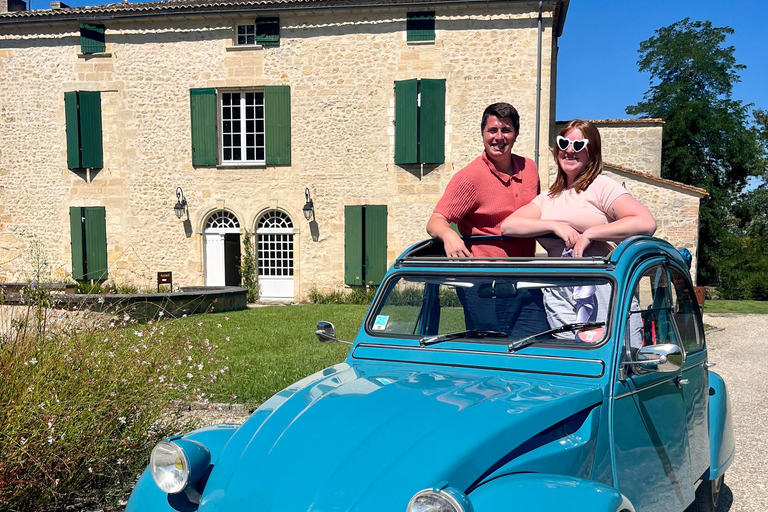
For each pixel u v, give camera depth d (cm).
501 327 290
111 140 1856
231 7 1750
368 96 1762
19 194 1897
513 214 339
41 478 350
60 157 1873
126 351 458
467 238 352
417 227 1764
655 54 3164
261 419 246
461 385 249
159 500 239
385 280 328
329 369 301
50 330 449
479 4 1675
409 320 315
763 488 459
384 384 255
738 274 2869
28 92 1877
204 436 260
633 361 260
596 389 243
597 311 266
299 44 1783
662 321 308
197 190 1838
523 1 1661
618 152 1870
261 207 1819
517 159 373
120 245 1866
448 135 1730
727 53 3053
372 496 193
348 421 224
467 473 199
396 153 1742
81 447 373
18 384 372
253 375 734
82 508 376
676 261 340
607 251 322
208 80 1817
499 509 189
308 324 1208
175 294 1280
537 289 283
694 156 3031
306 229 1809
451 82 1723
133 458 409
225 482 222
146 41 1830
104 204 1867
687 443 323
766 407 702
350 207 1777
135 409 423
